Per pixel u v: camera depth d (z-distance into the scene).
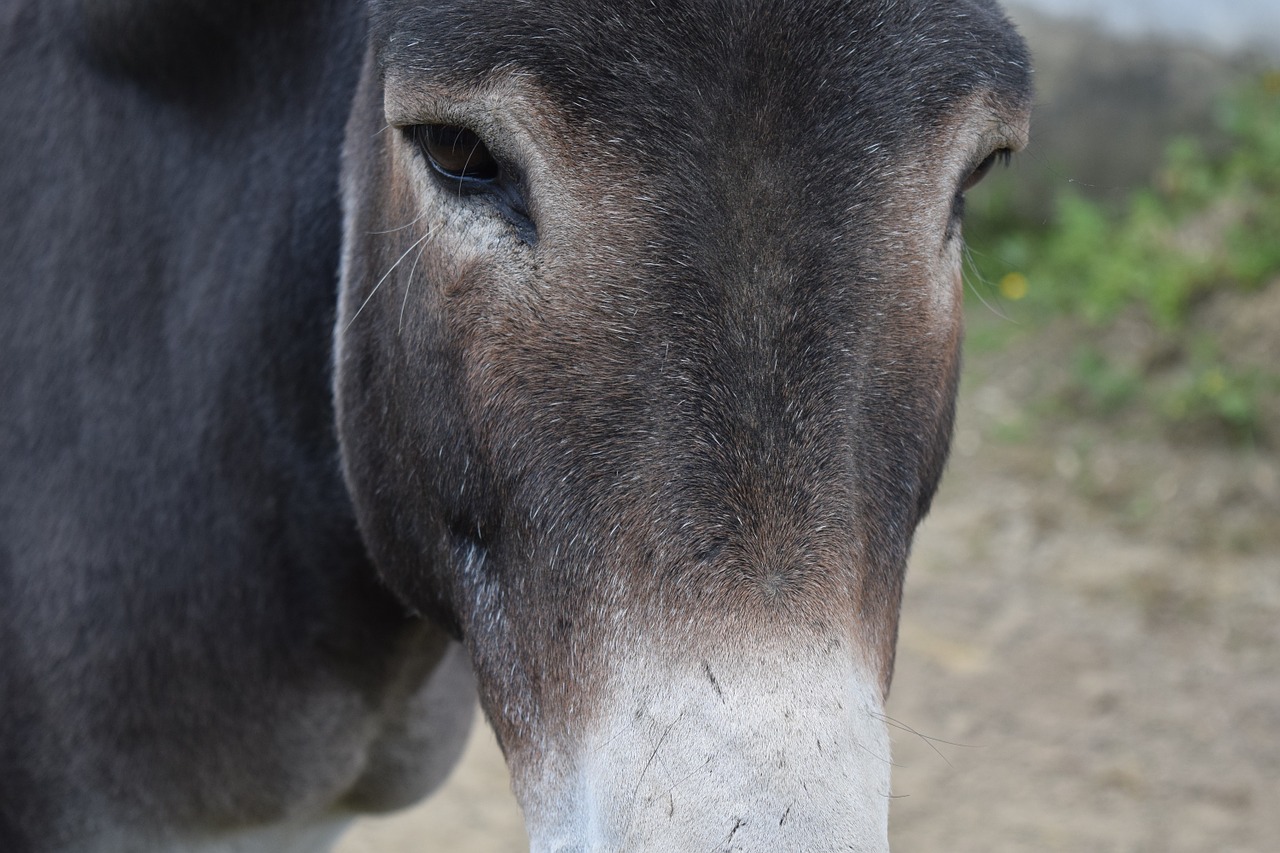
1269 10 8.79
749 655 1.53
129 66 2.49
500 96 1.67
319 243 2.45
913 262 1.71
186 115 2.52
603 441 1.64
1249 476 6.21
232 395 2.48
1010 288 7.63
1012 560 5.99
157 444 2.48
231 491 2.49
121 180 2.53
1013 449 6.70
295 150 2.46
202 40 2.45
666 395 1.61
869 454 1.69
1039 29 8.86
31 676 2.49
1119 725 5.05
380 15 1.86
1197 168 7.87
